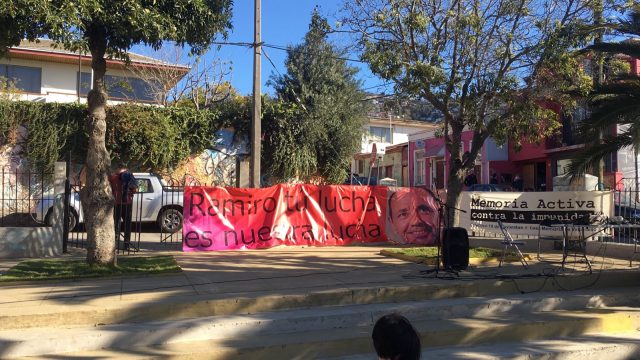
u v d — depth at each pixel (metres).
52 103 17.66
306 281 7.50
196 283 7.32
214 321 5.88
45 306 5.95
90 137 8.14
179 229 15.14
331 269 8.63
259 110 15.84
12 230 9.88
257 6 15.81
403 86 9.91
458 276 7.92
